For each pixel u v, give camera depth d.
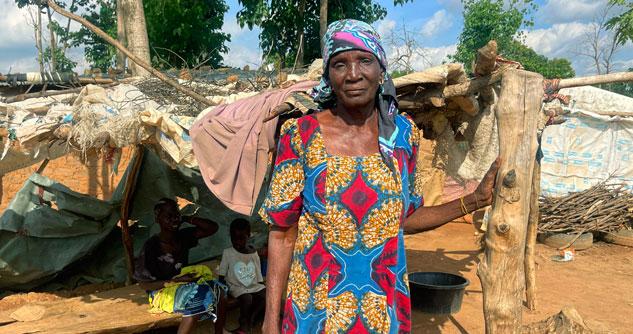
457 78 3.66
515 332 2.79
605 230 8.87
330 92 1.98
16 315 4.64
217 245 6.60
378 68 1.88
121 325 4.37
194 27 14.19
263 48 12.76
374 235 1.87
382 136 1.90
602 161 10.31
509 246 2.69
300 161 1.95
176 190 6.44
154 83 5.24
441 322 5.30
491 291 2.78
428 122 4.32
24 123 3.97
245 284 4.97
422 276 5.92
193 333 5.08
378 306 1.88
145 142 4.19
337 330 1.87
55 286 6.19
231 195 3.22
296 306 1.94
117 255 6.38
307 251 1.93
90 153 4.36
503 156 2.63
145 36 7.86
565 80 3.30
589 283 6.71
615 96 10.23
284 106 2.81
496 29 19.80
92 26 4.07
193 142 3.35
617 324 5.32
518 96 2.61
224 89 5.51
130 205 6.08
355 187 1.86
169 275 4.79
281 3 12.50
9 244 5.75
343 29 1.87
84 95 4.10
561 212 8.94
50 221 5.84
